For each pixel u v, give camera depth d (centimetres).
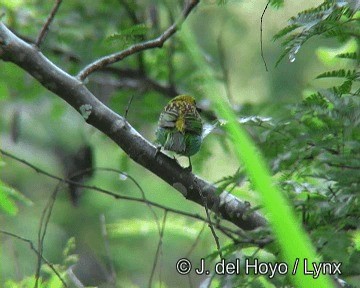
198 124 818
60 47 1466
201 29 1672
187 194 746
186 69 1416
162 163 748
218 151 1299
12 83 1509
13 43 776
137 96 1463
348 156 495
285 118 537
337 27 569
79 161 1509
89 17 1481
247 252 650
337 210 486
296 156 500
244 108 1023
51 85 775
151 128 1562
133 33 804
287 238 182
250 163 187
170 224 939
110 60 789
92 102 768
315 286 186
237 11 1675
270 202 184
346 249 441
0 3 1459
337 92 563
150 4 1362
